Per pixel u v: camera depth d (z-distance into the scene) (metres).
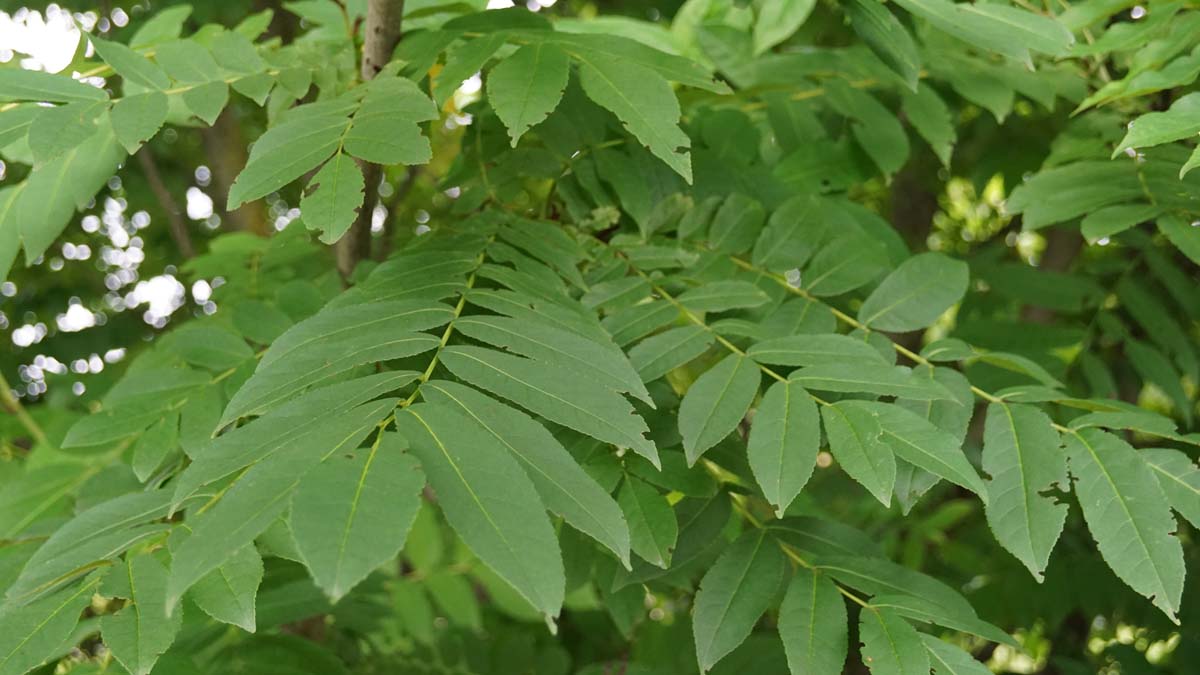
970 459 1.43
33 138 1.26
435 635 2.19
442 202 2.00
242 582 1.19
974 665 1.22
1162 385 1.63
